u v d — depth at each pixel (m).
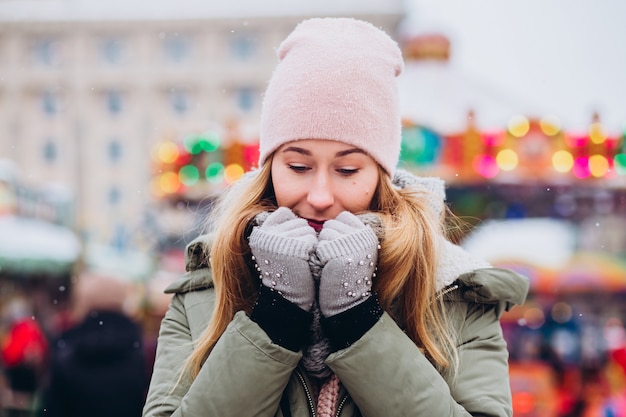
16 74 38.91
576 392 6.16
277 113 1.49
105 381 3.91
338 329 1.35
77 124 22.31
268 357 1.33
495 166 5.48
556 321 7.14
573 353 6.79
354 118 1.45
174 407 1.42
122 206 37.84
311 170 1.47
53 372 3.96
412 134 5.39
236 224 1.51
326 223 1.42
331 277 1.36
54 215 12.61
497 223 7.46
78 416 3.91
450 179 5.56
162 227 13.20
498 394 1.37
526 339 6.86
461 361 1.42
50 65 39.22
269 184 1.56
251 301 1.52
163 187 5.87
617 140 5.54
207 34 38.75
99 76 38.75
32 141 38.72
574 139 5.51
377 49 1.55
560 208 7.70
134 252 15.28
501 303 1.50
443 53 8.51
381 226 1.44
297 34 1.57
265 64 38.50
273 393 1.33
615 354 6.45
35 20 38.53
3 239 10.02
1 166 11.47
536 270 6.49
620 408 5.82
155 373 1.52
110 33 39.03
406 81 8.20
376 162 1.50
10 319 10.39
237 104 38.88
